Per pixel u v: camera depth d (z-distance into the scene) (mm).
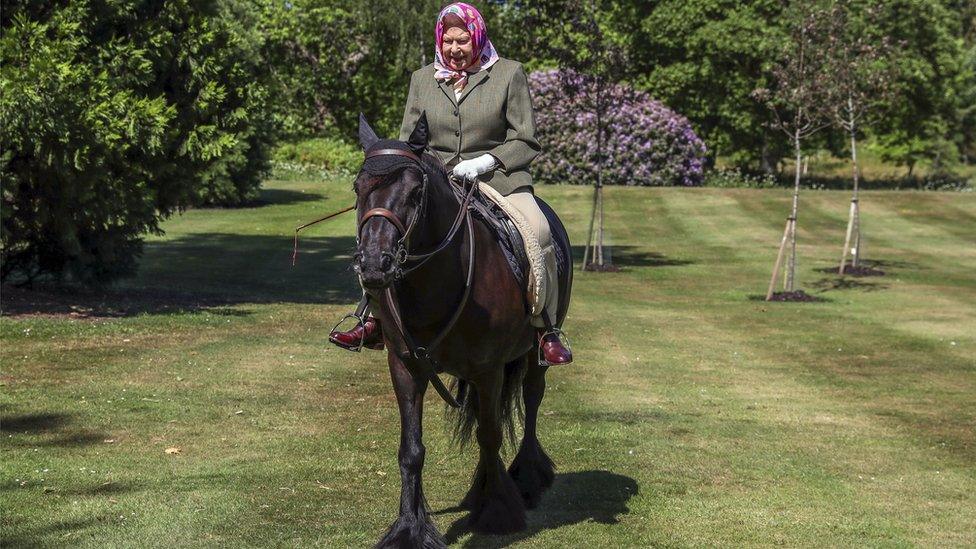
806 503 6973
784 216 34500
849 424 9664
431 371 5473
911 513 6863
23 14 13859
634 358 13148
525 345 6117
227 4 32312
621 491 7094
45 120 13266
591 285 21969
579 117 41000
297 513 6359
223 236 28828
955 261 26547
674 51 46219
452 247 5316
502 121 6113
